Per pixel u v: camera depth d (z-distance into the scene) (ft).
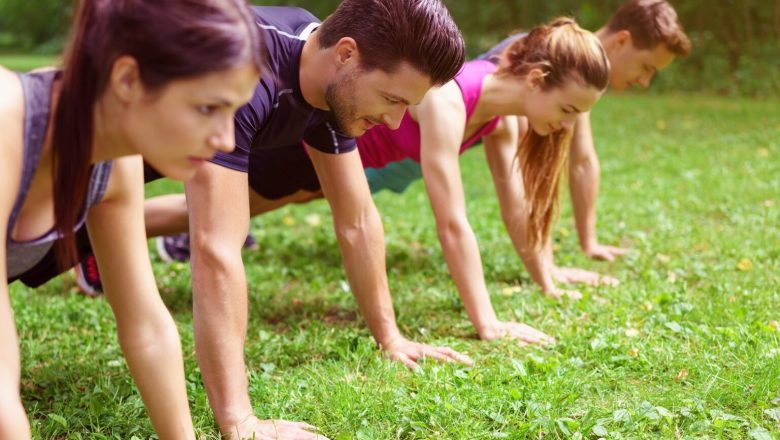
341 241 10.69
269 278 14.96
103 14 5.03
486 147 13.60
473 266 11.61
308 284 14.61
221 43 4.98
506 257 15.96
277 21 8.86
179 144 5.18
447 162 11.40
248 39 5.13
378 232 10.71
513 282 14.62
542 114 11.39
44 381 10.14
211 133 5.19
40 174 5.64
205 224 8.36
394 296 13.66
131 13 4.96
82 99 5.17
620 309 12.29
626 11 14.14
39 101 5.37
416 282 14.53
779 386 9.52
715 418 8.75
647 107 41.86
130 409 9.18
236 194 8.43
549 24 11.56
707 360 10.33
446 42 8.08
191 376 10.02
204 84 5.02
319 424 8.91
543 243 13.14
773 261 15.37
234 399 8.52
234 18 5.09
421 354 10.78
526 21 54.24
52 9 97.40
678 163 26.23
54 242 6.39
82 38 5.11
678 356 10.52
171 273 15.38
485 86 11.62
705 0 48.57
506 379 9.90
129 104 5.14
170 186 24.48
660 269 15.16
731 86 47.19
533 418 8.82
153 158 5.30
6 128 5.22
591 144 15.83
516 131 13.51
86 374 10.38
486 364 10.70
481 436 8.48
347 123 8.71
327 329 12.07
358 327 12.35
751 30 48.55
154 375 6.81
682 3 49.37
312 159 10.28
